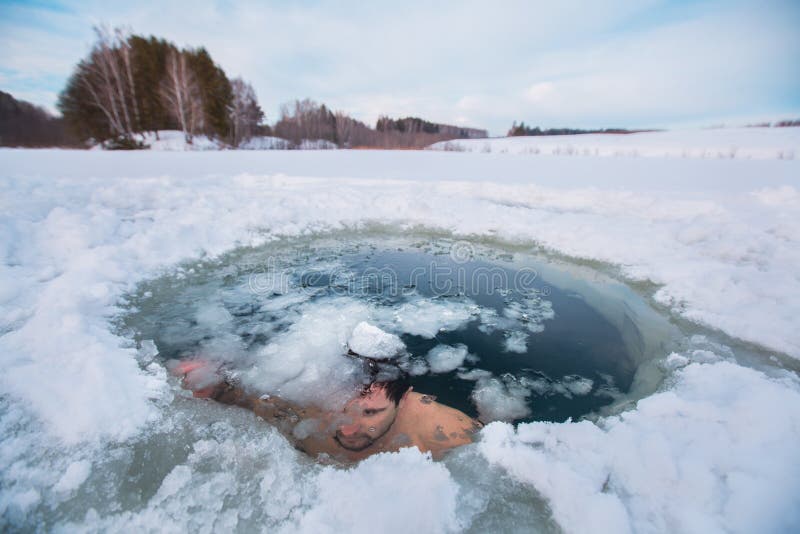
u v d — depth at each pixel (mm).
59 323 2174
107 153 14383
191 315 2938
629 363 2477
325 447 1744
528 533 1239
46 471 1413
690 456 1354
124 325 2613
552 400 2152
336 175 9586
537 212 5594
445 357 2566
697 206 5461
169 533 1243
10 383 1730
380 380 2305
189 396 1952
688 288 3061
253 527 1260
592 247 4207
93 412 1650
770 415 1491
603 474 1362
